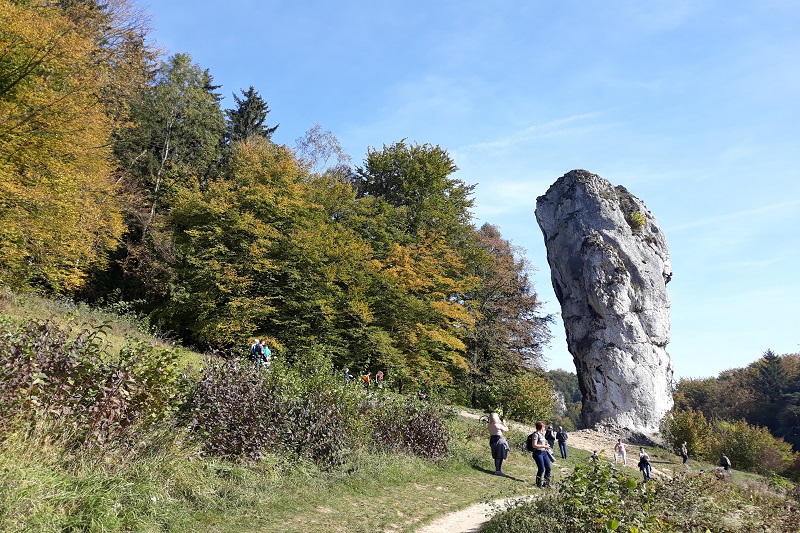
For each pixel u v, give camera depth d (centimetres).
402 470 1162
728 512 840
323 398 1107
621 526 628
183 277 2939
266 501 765
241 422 891
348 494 920
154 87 3575
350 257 2986
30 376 599
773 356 7512
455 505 970
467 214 4266
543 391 3341
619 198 4225
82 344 712
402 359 2881
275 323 2795
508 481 1316
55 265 1892
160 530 579
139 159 3538
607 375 3609
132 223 3152
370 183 4312
